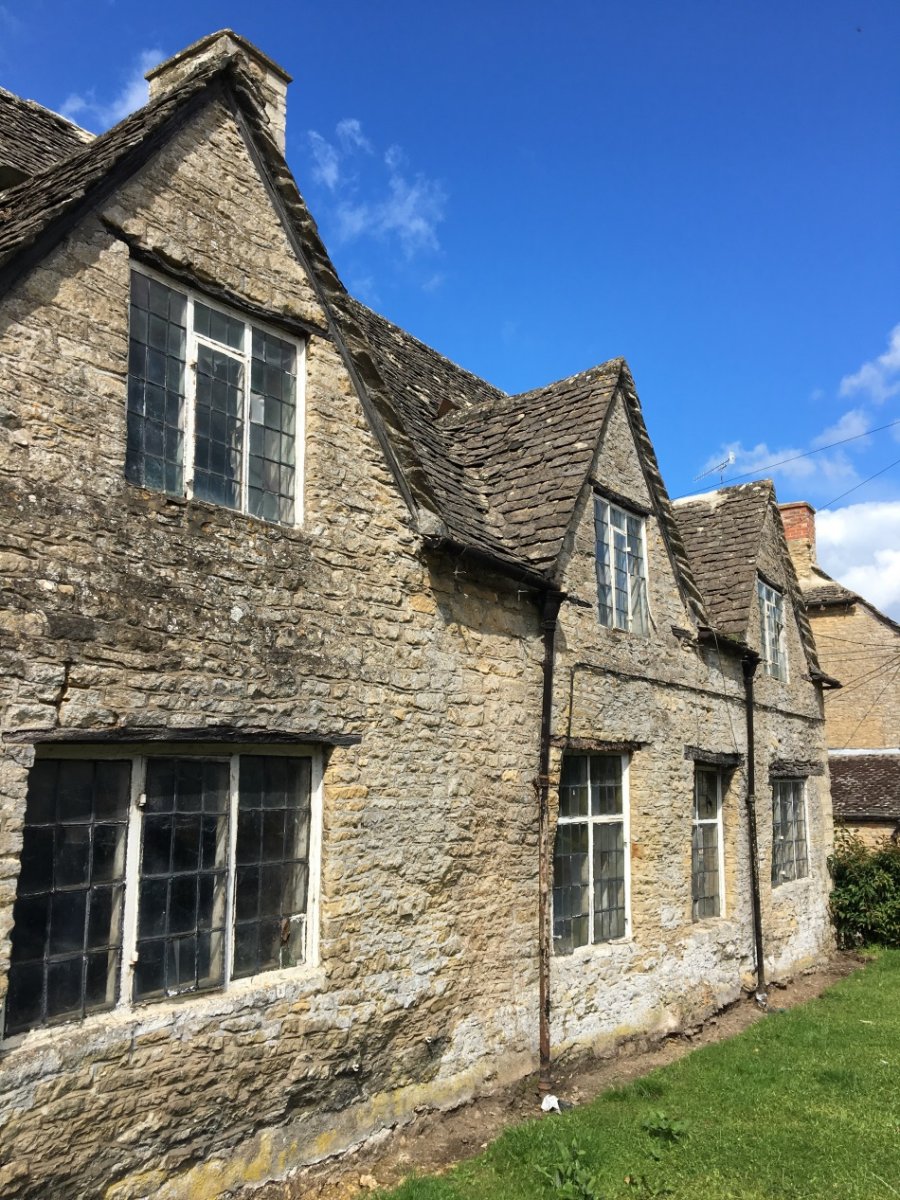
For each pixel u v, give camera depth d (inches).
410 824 282.7
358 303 491.2
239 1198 223.5
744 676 529.3
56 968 199.9
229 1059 223.6
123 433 219.1
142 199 234.4
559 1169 244.2
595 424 394.3
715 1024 444.5
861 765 911.0
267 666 244.1
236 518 243.1
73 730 198.8
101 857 211.5
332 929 254.7
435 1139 274.5
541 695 344.8
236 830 241.4
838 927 665.6
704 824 494.6
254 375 265.6
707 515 624.4
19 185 276.5
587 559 384.8
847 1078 348.5
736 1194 247.8
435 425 437.4
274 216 273.7
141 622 215.0
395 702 282.2
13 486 195.2
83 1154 192.7
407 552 294.5
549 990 336.2
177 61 368.8
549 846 337.1
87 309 215.8
